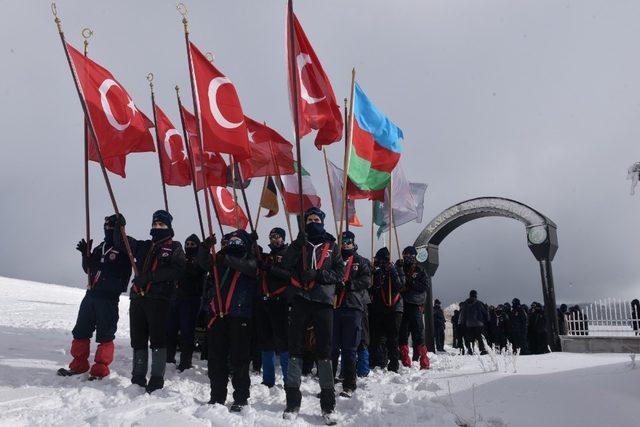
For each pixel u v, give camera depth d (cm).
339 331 570
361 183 743
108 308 545
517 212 1455
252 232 555
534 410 446
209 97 575
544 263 1393
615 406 436
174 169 738
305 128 600
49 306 1762
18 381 498
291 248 485
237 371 477
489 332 1568
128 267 562
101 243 565
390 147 794
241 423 420
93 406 439
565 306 1448
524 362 811
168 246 532
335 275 479
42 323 1175
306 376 668
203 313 769
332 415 454
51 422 393
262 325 584
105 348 538
